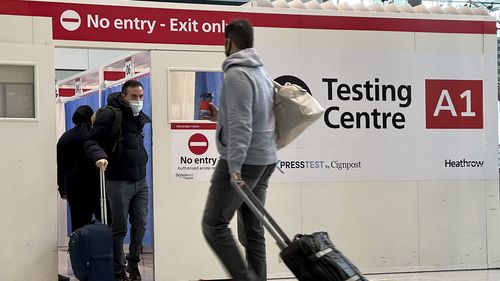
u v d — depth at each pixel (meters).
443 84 10.38
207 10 9.46
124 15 9.15
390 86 10.14
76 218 9.84
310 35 9.84
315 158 9.81
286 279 9.45
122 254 9.02
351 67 9.99
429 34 10.33
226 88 5.64
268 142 5.89
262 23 9.66
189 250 9.32
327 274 5.14
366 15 10.06
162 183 9.23
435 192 10.30
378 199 10.05
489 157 10.54
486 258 10.50
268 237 9.54
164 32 9.30
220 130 5.80
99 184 9.77
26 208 8.72
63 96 15.84
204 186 9.38
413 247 10.19
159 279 9.20
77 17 8.96
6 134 8.66
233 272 5.73
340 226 9.90
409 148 10.20
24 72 8.80
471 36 10.51
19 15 8.75
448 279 9.40
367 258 9.99
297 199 9.73
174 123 9.30
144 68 11.72
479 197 10.48
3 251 8.62
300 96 6.09
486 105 10.55
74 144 9.77
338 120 9.92
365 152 10.02
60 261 12.20
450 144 10.38
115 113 8.90
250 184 5.90
